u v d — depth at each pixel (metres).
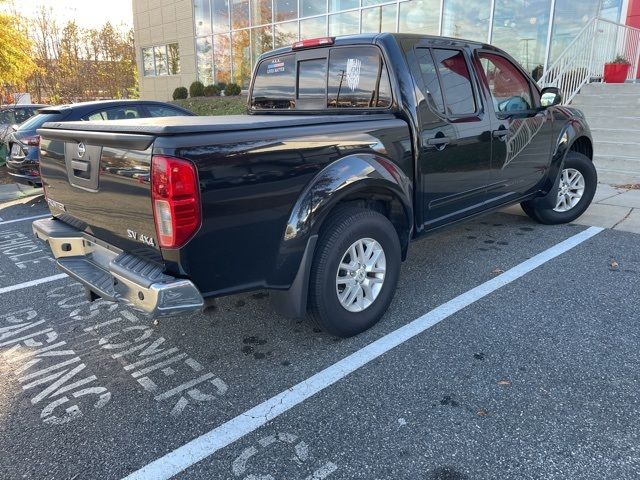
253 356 3.09
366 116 3.22
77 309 3.84
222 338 3.32
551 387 2.65
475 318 3.44
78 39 38.94
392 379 2.77
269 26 17.14
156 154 2.29
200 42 20.94
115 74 40.09
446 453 2.21
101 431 2.44
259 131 2.59
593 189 5.62
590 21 9.53
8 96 19.70
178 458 2.25
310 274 2.92
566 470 2.09
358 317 3.19
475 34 11.59
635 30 11.29
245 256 2.62
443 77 3.70
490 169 4.18
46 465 2.23
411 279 4.16
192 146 2.32
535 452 2.20
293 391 2.71
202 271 2.49
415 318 3.47
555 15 10.34
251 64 18.50
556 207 5.47
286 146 2.66
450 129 3.69
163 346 3.25
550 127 4.86
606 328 3.24
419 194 3.55
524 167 4.63
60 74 37.56
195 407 2.61
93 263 3.10
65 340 3.37
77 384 2.85
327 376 2.83
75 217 3.12
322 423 2.44
